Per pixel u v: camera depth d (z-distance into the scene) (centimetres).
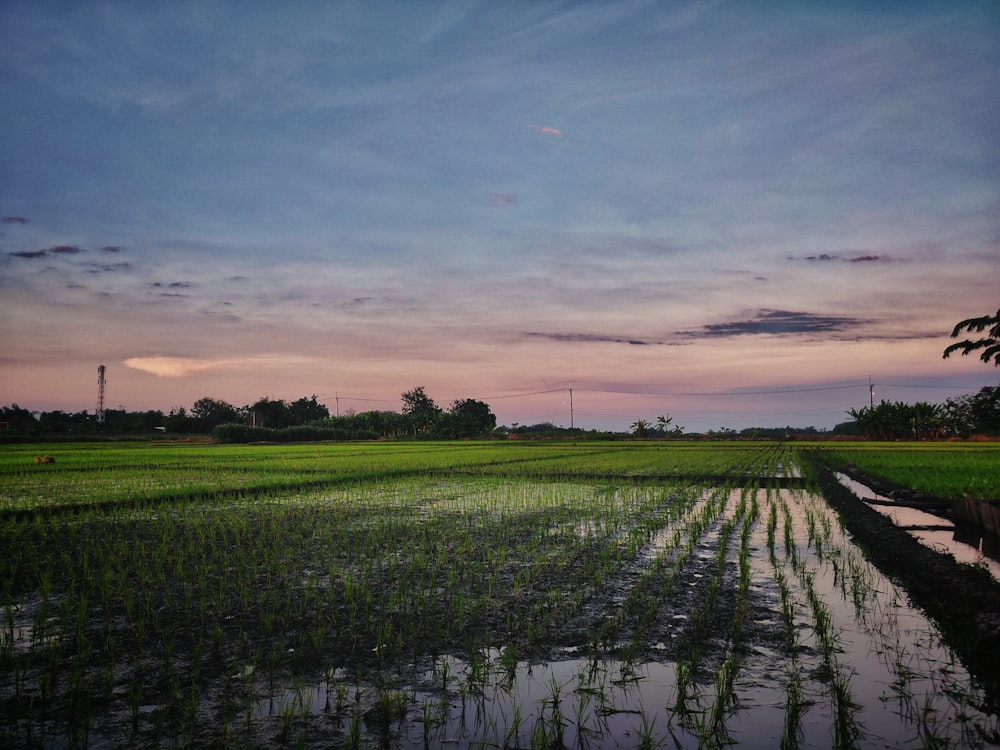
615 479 2194
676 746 430
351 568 899
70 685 518
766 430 9831
